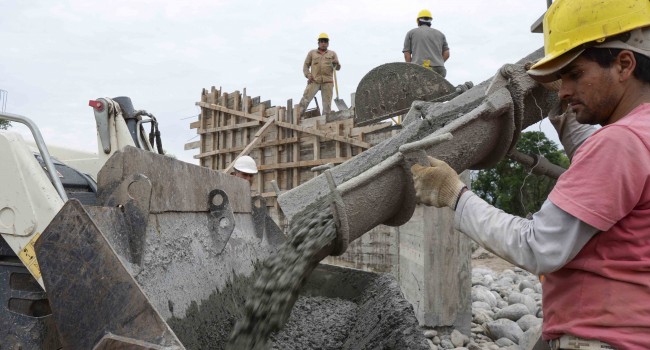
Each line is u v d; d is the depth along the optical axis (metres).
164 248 2.58
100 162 4.44
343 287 4.32
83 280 1.85
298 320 3.65
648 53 1.76
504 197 15.36
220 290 3.07
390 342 2.80
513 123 2.74
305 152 10.36
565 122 2.71
